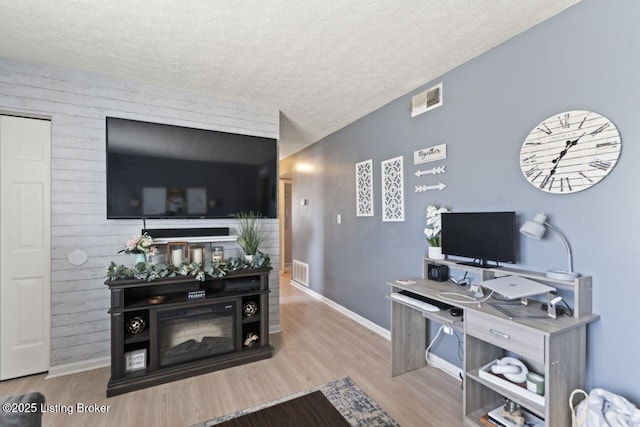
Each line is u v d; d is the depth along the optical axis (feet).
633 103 4.55
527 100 5.93
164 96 8.52
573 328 4.61
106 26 5.72
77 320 7.57
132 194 8.07
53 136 7.37
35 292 7.41
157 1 5.03
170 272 7.25
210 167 9.12
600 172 4.90
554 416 4.49
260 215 9.95
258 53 6.73
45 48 6.52
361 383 7.11
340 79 8.04
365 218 10.96
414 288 6.93
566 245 5.32
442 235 7.36
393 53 6.77
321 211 14.17
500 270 6.07
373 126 10.44
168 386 6.92
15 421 2.62
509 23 5.74
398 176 9.31
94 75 7.74
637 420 4.07
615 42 4.74
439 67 7.43
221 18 5.50
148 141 8.29
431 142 8.13
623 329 4.68
